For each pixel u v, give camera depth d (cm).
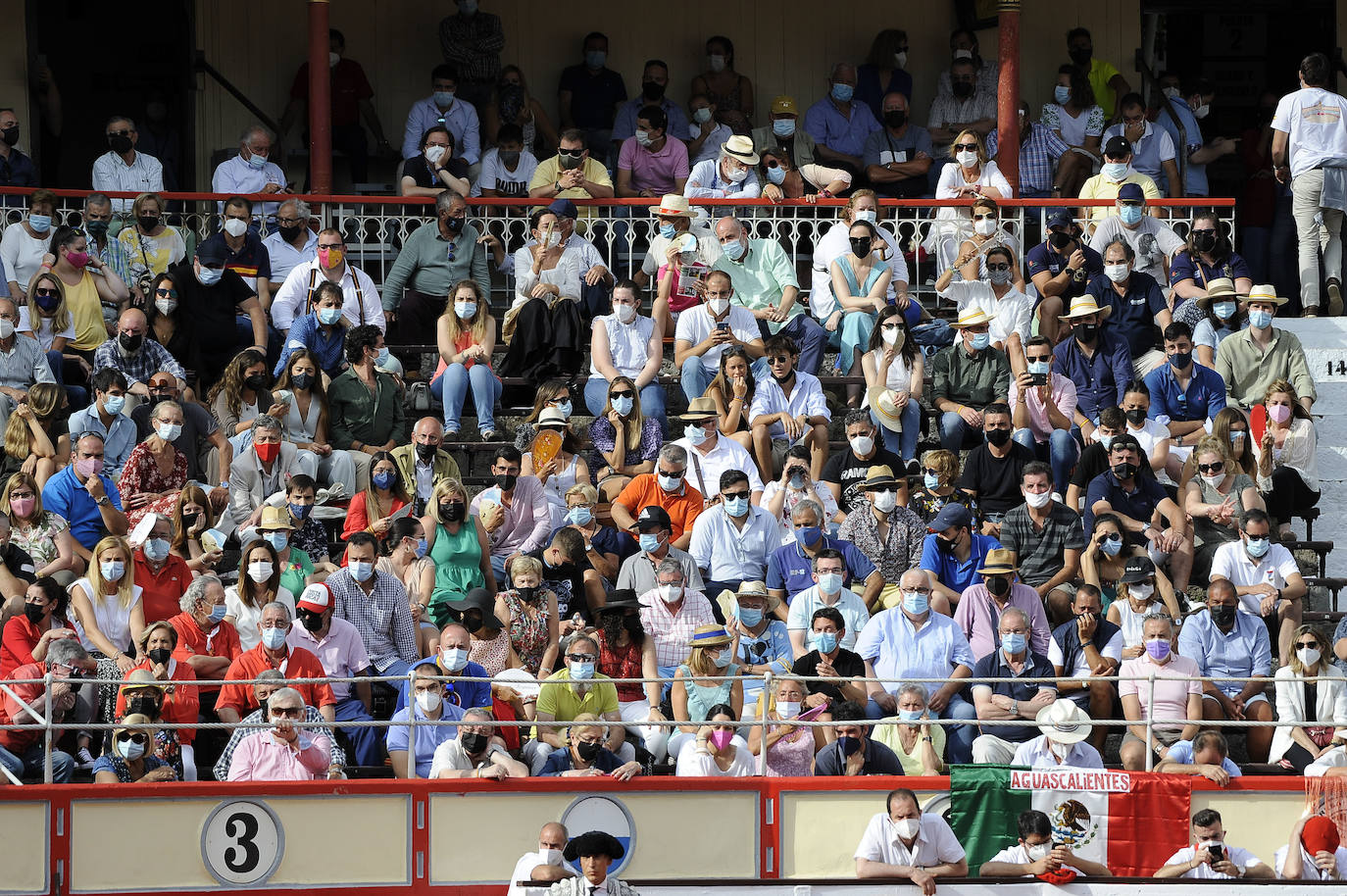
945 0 7794
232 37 7406
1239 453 5431
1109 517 5053
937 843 4212
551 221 6150
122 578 4681
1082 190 6788
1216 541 5322
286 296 6000
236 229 5966
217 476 5325
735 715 4566
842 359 6131
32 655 4484
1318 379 6231
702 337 5984
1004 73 6962
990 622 4838
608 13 7656
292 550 4962
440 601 4912
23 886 4100
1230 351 5962
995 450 5444
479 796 4231
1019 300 6175
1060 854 4197
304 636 4578
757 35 7725
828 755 4362
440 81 7012
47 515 4953
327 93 6794
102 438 5275
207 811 4172
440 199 6247
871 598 4969
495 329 6041
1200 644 4809
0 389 5512
